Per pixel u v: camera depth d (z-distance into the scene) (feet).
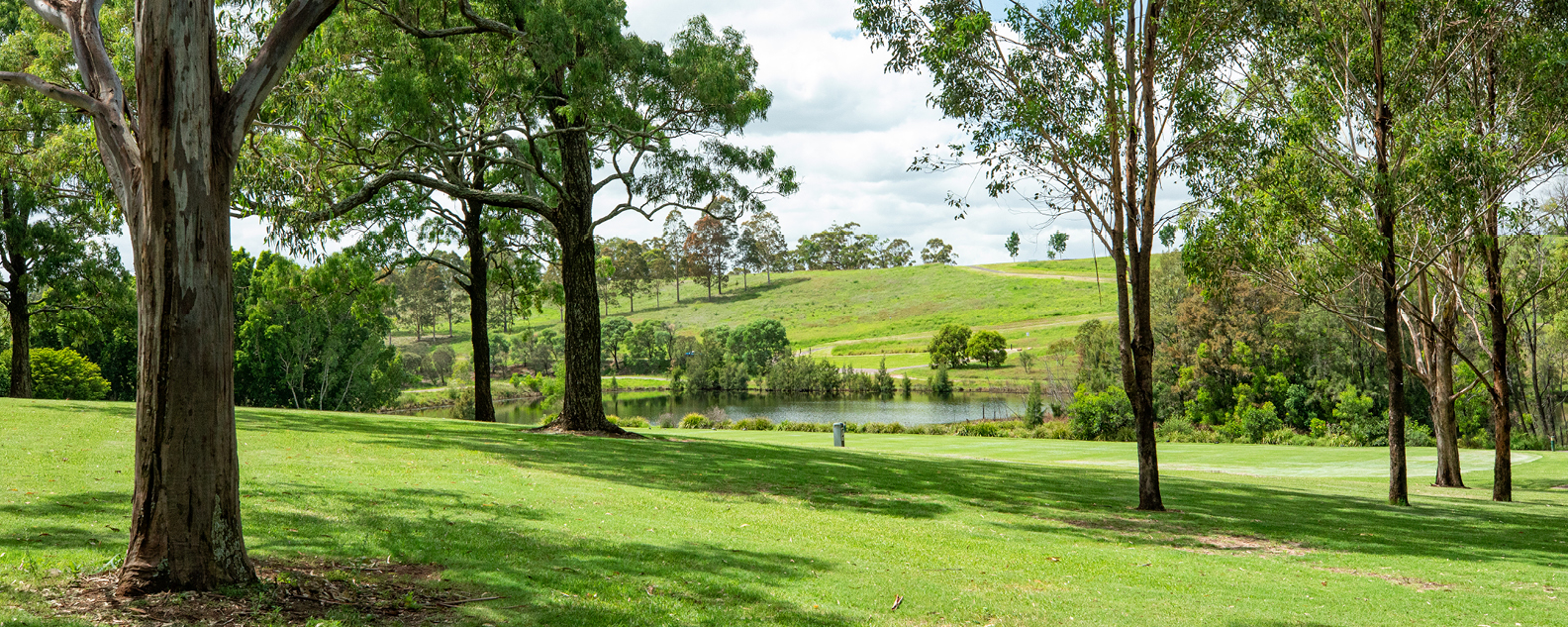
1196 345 176.14
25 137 65.67
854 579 24.36
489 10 59.77
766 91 65.00
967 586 24.47
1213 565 30.63
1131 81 44.65
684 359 325.42
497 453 49.11
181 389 17.24
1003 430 141.79
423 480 36.42
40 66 60.03
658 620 18.57
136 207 17.40
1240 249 49.42
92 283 104.73
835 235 622.13
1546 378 162.91
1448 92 59.31
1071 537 36.06
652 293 537.24
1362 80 56.65
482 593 19.67
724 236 519.19
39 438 40.86
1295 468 87.10
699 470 49.29
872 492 45.91
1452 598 26.04
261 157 54.13
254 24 47.26
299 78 50.37
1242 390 163.53
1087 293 431.84
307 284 88.53
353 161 61.46
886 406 216.13
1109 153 45.57
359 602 17.97
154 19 16.78
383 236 80.74
